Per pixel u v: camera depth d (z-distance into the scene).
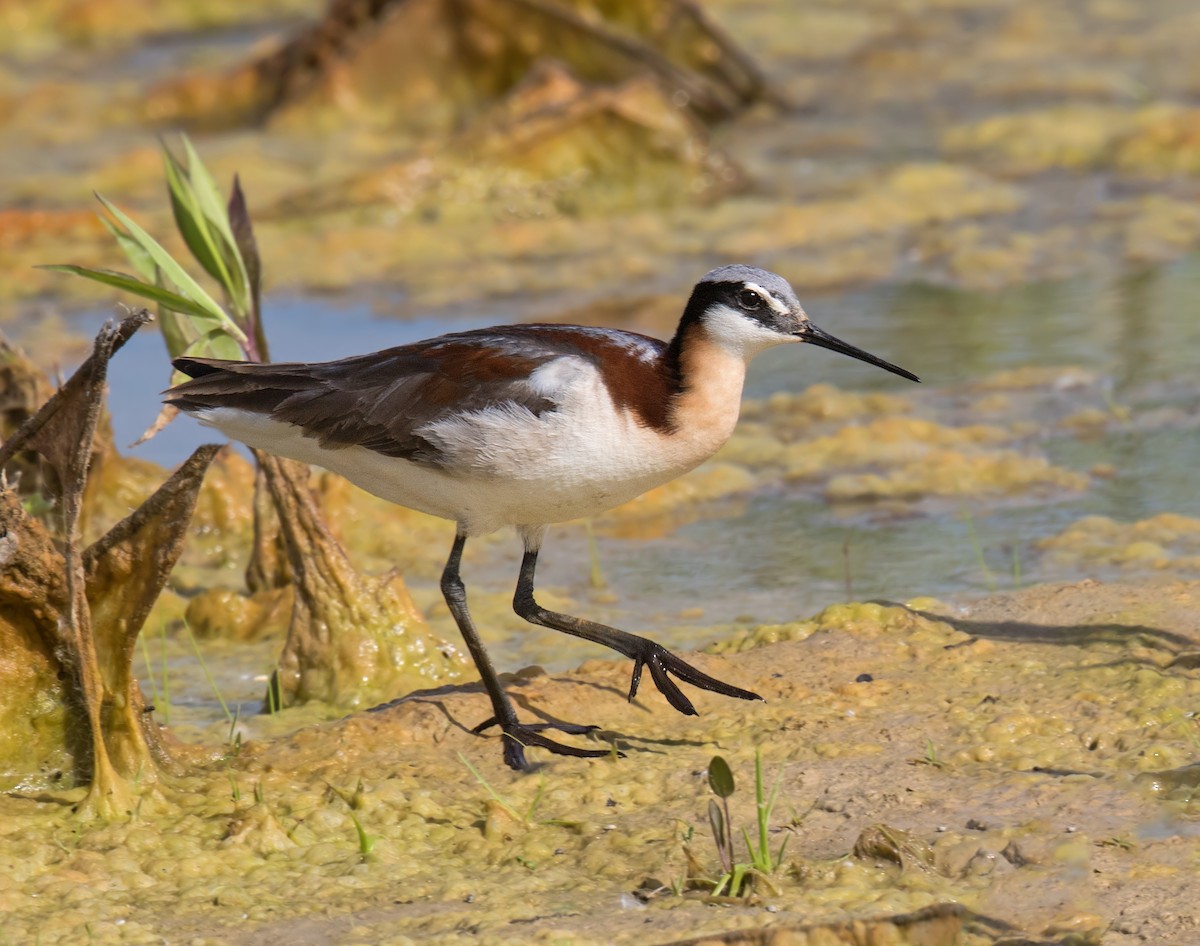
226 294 10.88
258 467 11.98
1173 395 15.41
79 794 8.62
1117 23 30.59
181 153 23.59
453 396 9.18
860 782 8.53
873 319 17.80
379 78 24.73
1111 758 8.64
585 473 9.28
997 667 9.90
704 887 7.54
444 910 7.46
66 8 32.75
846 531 13.12
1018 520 13.03
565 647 11.32
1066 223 20.64
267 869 7.95
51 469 11.60
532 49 24.39
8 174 23.50
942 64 28.42
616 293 18.70
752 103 25.92
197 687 10.88
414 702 9.66
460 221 21.39
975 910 7.27
